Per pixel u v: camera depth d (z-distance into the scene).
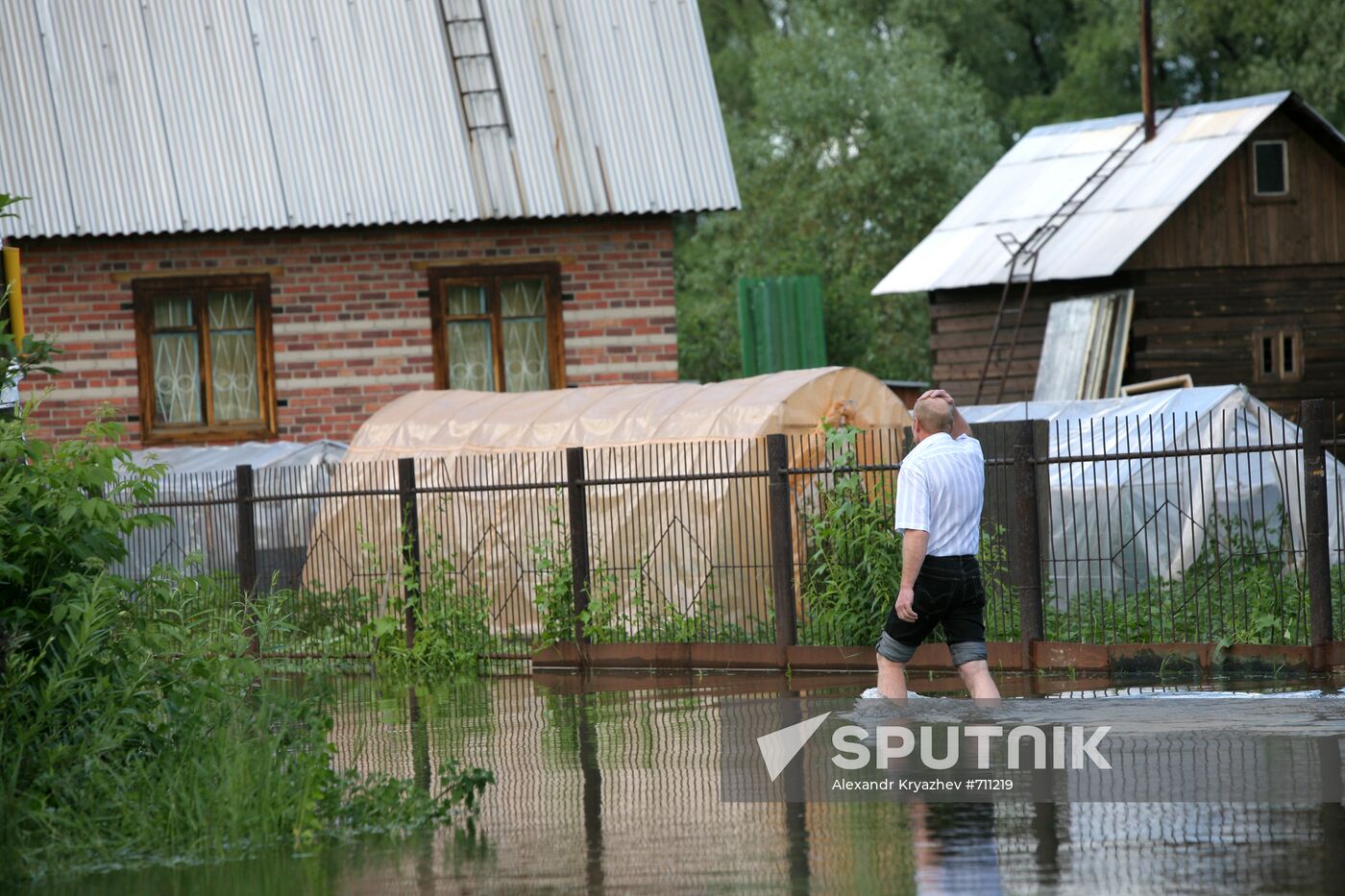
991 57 101.00
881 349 83.62
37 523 16.28
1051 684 22.64
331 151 42.06
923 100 85.62
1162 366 51.50
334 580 32.91
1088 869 12.35
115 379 41.16
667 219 42.62
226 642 17.94
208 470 39.03
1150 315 51.50
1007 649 24.61
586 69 43.69
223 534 33.22
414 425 35.56
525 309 42.56
